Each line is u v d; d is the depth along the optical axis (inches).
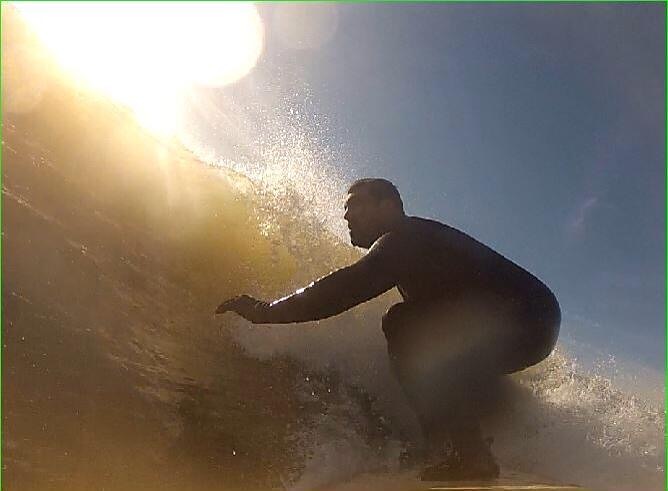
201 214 91.4
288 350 83.5
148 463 58.0
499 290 74.0
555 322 76.3
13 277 62.6
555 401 92.6
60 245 69.3
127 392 63.1
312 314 72.2
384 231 77.1
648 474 77.7
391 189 78.2
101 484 53.2
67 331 63.1
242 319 83.0
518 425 83.9
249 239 94.7
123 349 67.1
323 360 85.6
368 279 72.3
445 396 72.9
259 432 69.6
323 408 79.0
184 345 73.9
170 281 80.2
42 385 57.4
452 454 71.5
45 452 52.9
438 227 76.5
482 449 71.4
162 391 66.2
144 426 61.3
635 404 97.0
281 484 64.5
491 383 79.7
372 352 88.7
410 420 83.0
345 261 102.2
